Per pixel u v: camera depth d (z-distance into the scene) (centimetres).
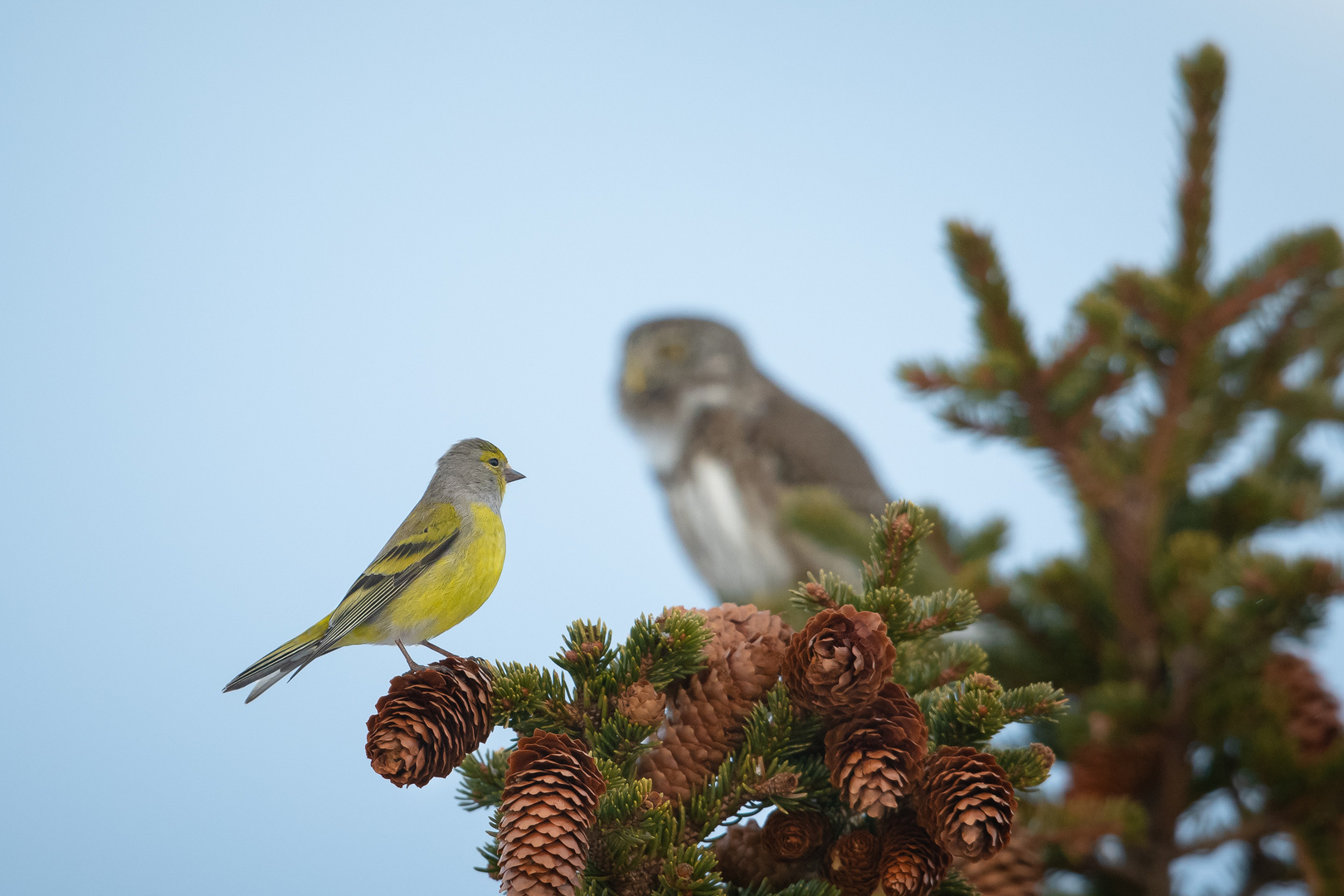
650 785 489
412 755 516
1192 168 877
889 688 493
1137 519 877
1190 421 962
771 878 537
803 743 524
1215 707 790
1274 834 775
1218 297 876
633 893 504
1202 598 780
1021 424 912
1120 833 705
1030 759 528
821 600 566
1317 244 851
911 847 489
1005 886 652
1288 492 887
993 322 885
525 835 448
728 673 543
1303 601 709
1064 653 898
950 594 580
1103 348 866
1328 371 1007
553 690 540
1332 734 774
